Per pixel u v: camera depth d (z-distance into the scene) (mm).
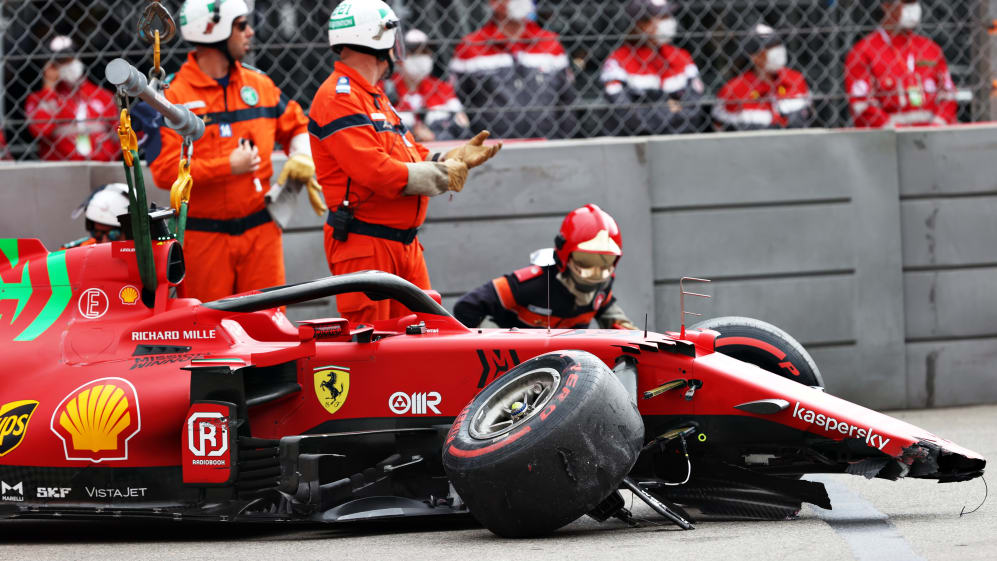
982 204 23578
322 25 24953
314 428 13398
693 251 22922
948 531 11930
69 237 21984
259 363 12820
